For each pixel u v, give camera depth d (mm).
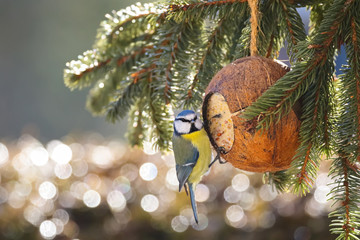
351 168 4297
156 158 12258
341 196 4332
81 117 34625
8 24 35125
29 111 34812
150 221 10617
